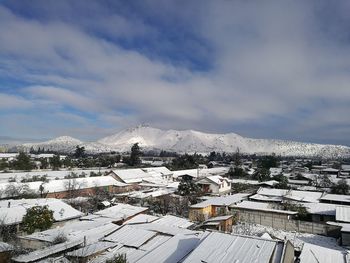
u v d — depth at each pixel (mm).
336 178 88000
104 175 73688
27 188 49000
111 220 32312
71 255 19422
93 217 34094
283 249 18734
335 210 40812
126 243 22266
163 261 19281
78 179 61656
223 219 34094
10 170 88250
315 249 23250
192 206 40906
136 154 125812
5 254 21750
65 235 25078
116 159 130500
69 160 111062
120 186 64875
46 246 22547
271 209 40781
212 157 199500
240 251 18609
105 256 20250
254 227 37969
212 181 65375
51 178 67625
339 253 22719
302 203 45875
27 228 29031
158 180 76438
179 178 86125
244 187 70188
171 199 49250
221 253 18484
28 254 20203
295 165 147625
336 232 34344
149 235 23703
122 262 18281
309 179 82875
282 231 36594
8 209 32625
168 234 24406
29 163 95688
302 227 36438
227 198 49000
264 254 18125
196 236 23344
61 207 35719
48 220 30109
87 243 21938
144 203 48281
